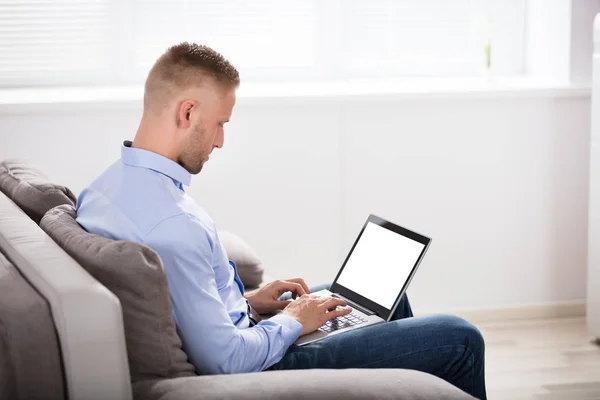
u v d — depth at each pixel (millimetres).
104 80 3309
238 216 3223
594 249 3020
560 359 2988
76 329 1258
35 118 3018
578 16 3232
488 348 3107
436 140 3262
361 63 3477
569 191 3369
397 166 3264
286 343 1672
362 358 1728
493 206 3348
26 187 2004
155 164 1646
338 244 3299
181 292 1538
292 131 3184
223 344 1543
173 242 1543
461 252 3365
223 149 3164
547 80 3400
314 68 3438
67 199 1966
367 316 1921
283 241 3264
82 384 1273
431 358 1749
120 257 1387
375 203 3285
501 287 3414
